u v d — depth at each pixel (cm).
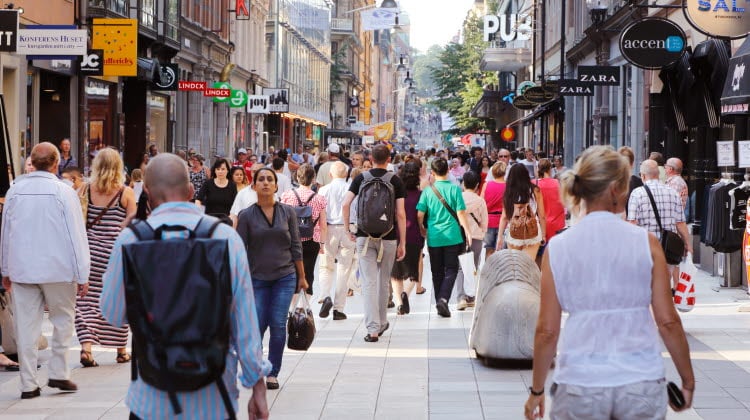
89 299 2062
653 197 2208
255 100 9850
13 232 1752
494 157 7544
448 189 2711
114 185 2052
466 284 2795
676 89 4512
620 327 876
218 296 859
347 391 1825
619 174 898
